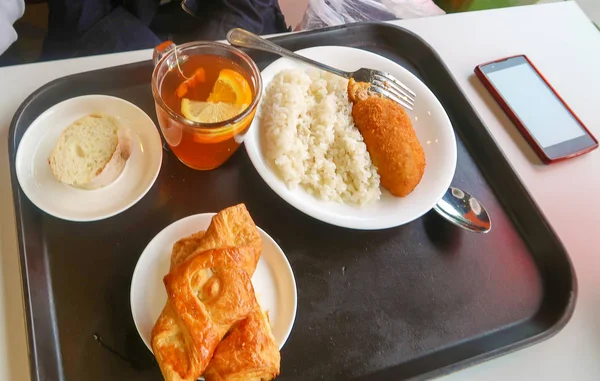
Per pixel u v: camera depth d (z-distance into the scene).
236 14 1.28
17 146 0.80
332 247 0.83
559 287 0.87
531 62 1.21
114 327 0.69
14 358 0.67
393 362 0.74
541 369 0.80
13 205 0.77
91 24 1.22
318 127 0.92
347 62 1.01
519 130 1.11
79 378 0.65
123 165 0.80
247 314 0.62
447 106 1.09
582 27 1.35
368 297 0.79
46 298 0.70
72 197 0.76
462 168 1.00
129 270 0.74
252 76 0.80
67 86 0.89
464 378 0.77
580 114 1.19
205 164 0.83
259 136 0.88
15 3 1.23
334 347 0.74
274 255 0.76
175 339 0.61
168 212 0.81
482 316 0.82
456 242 0.89
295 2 1.65
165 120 0.73
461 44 1.23
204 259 0.63
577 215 1.01
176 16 1.35
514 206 0.96
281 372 0.70
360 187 0.87
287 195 0.78
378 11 1.44
